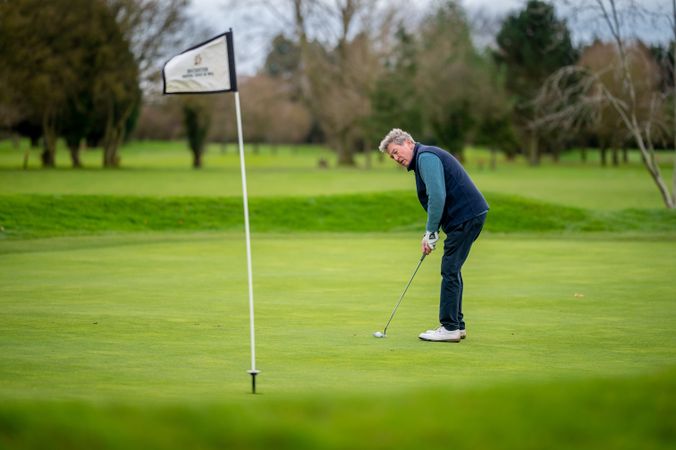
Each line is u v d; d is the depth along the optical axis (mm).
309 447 3631
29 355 7305
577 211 27031
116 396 5590
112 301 10805
